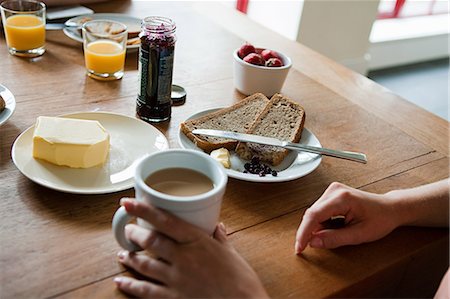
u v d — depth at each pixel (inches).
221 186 22.0
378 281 26.4
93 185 27.7
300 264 25.2
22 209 25.8
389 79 129.1
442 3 150.9
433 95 123.6
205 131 33.4
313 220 26.0
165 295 21.1
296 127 35.4
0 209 25.5
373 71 132.6
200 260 21.5
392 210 28.4
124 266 23.3
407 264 27.7
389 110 44.6
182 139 33.3
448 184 31.1
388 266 26.2
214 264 21.7
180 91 40.5
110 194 28.0
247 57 41.6
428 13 150.5
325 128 39.3
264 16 106.8
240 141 33.0
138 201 21.4
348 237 26.5
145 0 59.6
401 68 137.6
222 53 50.0
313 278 24.5
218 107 39.2
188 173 23.8
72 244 24.2
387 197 29.3
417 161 36.9
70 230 25.0
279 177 30.3
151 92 34.8
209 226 22.7
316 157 33.1
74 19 48.6
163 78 34.4
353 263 25.9
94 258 23.5
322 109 42.3
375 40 129.9
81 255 23.6
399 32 137.6
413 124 42.6
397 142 39.1
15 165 28.3
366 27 117.1
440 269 31.1
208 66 46.7
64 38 47.6
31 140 30.3
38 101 36.4
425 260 29.1
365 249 27.0
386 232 27.8
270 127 35.6
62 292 21.5
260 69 40.4
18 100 36.0
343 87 47.9
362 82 49.9
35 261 22.8
